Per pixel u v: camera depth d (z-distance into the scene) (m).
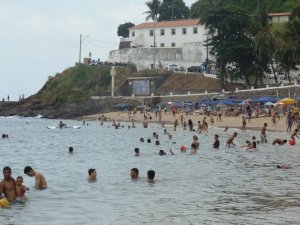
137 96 129.00
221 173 32.75
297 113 80.00
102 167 36.75
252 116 92.00
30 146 56.69
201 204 22.62
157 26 152.50
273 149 48.50
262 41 103.38
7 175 23.25
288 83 106.25
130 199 23.97
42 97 151.50
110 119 111.12
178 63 144.88
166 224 19.00
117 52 156.75
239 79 120.38
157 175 32.03
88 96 139.88
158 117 105.88
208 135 69.00
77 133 78.00
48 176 32.00
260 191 25.83
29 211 21.33
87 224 19.08
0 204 22.06
